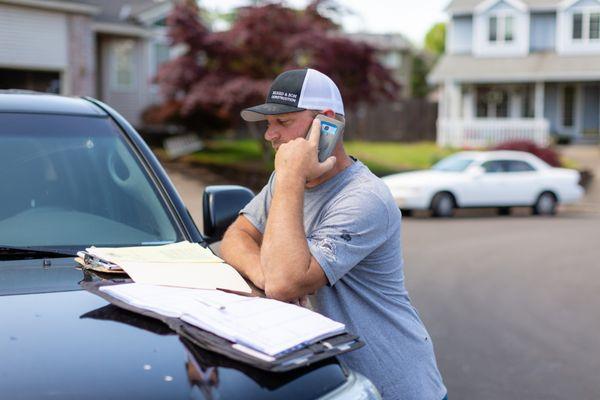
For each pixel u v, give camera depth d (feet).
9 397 5.21
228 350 5.78
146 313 6.31
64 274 7.42
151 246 8.54
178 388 5.48
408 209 55.47
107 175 9.43
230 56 63.72
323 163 7.55
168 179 9.79
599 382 17.85
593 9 106.52
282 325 6.11
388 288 7.95
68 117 10.09
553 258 37.29
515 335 22.20
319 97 7.80
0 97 10.27
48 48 70.95
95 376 5.49
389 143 111.65
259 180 65.62
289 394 5.66
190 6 64.59
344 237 7.46
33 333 5.98
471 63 109.70
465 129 103.86
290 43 61.57
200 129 77.92
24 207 8.80
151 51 92.84
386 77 65.87
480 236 45.16
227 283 7.43
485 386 17.42
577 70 102.89
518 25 109.50
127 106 90.02
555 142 106.11
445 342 21.26
